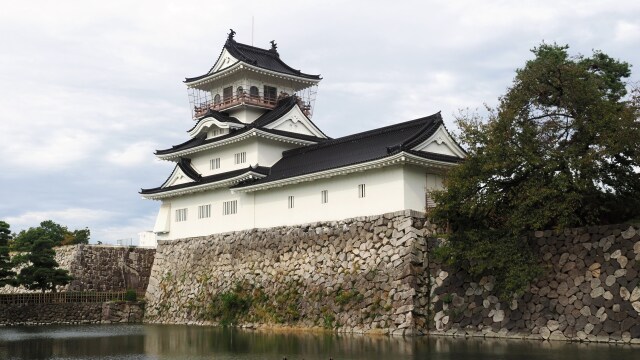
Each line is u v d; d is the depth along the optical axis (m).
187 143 63.19
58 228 95.19
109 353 35.34
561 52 47.59
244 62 59.53
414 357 30.39
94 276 65.50
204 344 38.72
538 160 37.09
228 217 56.09
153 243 79.88
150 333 46.88
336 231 46.88
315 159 51.38
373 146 47.78
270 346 36.72
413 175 44.62
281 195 51.72
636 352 30.20
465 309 39.84
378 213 44.97
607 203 38.19
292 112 58.16
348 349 34.28
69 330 50.47
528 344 34.41
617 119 36.19
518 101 39.12
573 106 38.25
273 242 51.16
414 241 42.44
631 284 34.22
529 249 37.97
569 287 36.44
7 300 57.25
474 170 39.56
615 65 48.56
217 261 55.72
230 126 58.47
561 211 36.09
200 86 64.56
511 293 37.34
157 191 61.78
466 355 30.59
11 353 35.88
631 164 37.47
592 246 36.19
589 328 35.12
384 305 42.41
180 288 58.56
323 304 45.91
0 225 58.28
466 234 39.59
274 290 49.91
